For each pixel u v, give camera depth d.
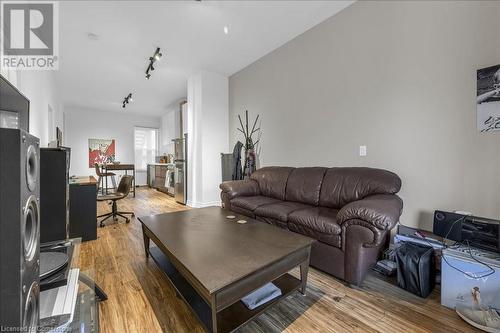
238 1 2.45
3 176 0.53
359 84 2.55
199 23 2.81
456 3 1.88
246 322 1.19
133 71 4.25
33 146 0.68
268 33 3.10
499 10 1.68
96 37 3.05
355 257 1.65
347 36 2.64
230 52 3.62
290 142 3.40
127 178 3.74
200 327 1.30
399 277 1.68
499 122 1.68
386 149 2.34
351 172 2.40
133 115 8.03
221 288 1.02
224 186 3.04
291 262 1.44
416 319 1.36
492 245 1.48
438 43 1.98
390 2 2.28
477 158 1.79
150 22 2.76
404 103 2.20
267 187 3.14
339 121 2.76
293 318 1.37
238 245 1.47
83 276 1.29
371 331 1.26
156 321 1.34
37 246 0.72
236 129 4.46
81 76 4.45
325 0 2.50
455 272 1.45
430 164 2.05
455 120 1.90
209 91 4.36
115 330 1.27
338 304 1.50
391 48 2.28
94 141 7.33
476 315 1.30
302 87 3.18
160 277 1.85
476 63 1.79
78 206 2.65
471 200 1.83
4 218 0.53
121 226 3.28
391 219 1.55
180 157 5.16
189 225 1.90
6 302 0.54
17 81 1.96
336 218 1.82
